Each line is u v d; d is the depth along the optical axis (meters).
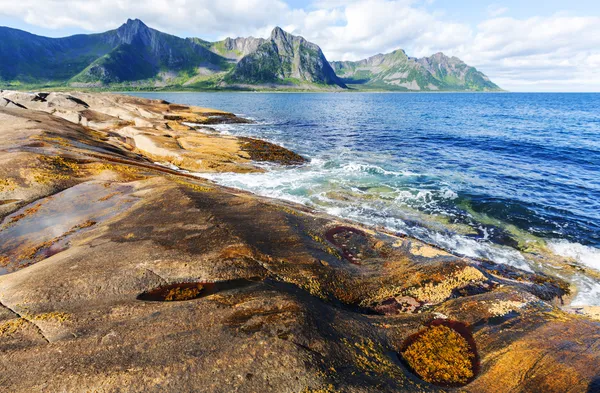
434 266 9.47
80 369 4.97
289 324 5.98
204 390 4.70
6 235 10.65
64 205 12.70
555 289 11.69
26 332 5.80
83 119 39.00
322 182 24.88
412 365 5.88
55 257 8.89
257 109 110.50
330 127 60.56
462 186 24.62
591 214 19.67
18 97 45.59
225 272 7.98
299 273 8.46
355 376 5.25
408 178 26.66
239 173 26.33
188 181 17.00
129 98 64.81
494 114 94.75
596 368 5.49
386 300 8.26
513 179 26.78
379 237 11.26
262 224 11.04
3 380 4.81
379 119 77.31
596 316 7.97
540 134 52.41
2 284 7.54
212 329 5.85
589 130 57.12
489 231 17.41
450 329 6.80
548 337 6.33
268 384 4.85
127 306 6.56
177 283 7.56
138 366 5.04
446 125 65.31
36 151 17.67
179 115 61.84
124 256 8.57
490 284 8.96
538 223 18.47
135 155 26.27
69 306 6.64
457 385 5.45
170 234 9.86
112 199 13.12
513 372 5.60
